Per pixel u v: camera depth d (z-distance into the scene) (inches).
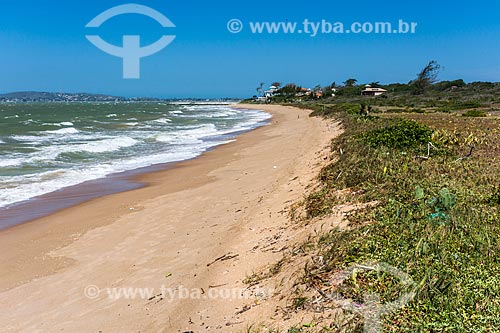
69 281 278.5
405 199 283.9
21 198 496.1
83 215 429.7
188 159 771.4
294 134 1090.7
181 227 365.7
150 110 3260.3
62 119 1867.6
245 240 296.0
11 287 276.2
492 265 189.2
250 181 512.4
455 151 494.9
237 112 3120.1
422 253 198.7
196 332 189.8
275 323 175.8
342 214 270.8
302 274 204.7
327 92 4212.6
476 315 152.6
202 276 252.2
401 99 2765.7
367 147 492.7
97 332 210.4
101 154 828.6
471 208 262.4
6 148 849.5
